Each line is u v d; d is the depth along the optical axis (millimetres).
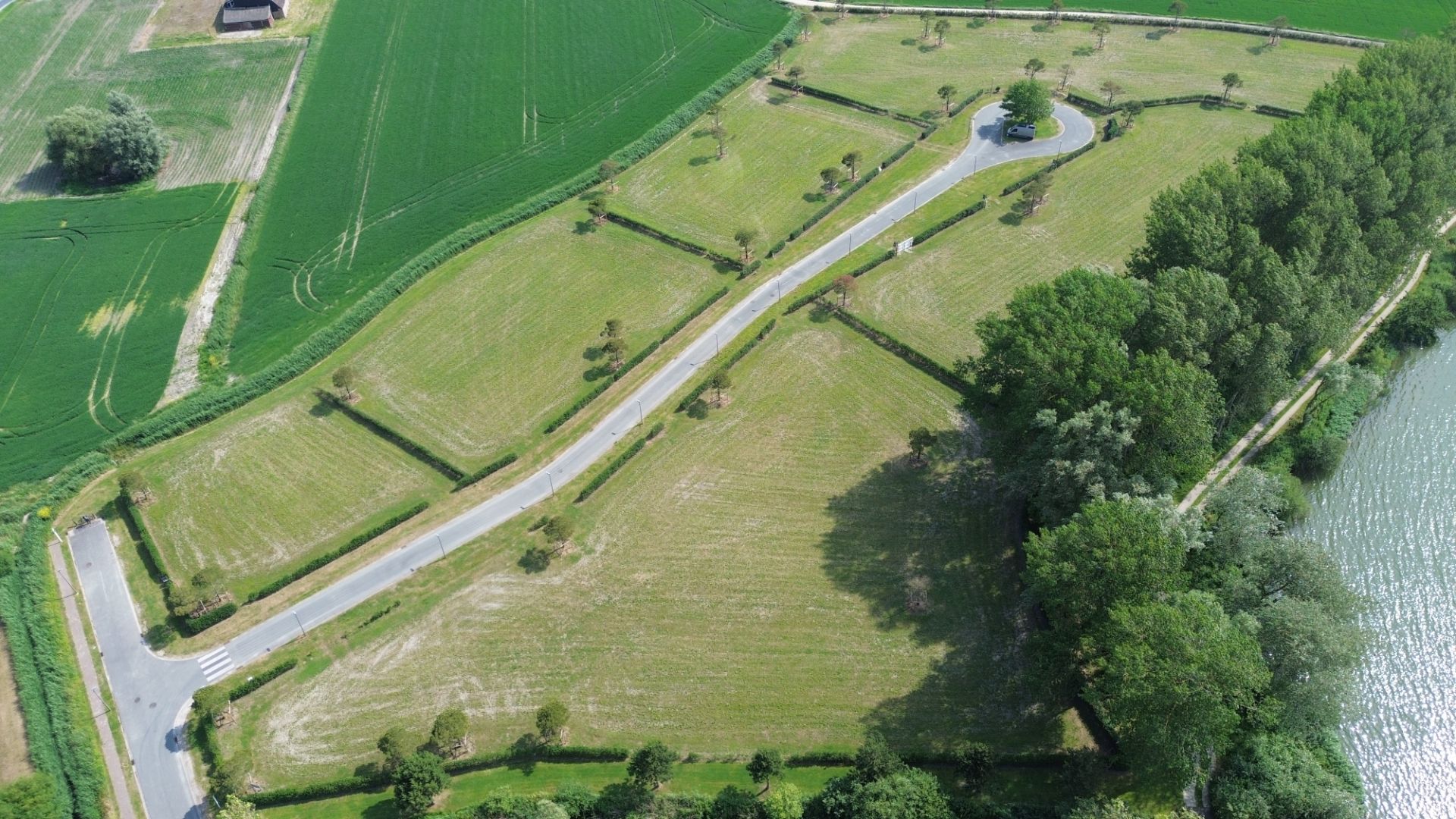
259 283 154875
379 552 115062
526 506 119438
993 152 178875
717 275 154000
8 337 145875
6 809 86188
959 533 112938
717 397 133000
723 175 177250
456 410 132875
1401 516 112125
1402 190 125062
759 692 98125
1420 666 97812
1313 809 80750
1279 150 125000
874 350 139000
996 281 148875
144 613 110125
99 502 123188
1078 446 98688
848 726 94750
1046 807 85062
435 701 99250
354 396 135500
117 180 177625
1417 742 92062
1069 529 88000
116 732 99250
